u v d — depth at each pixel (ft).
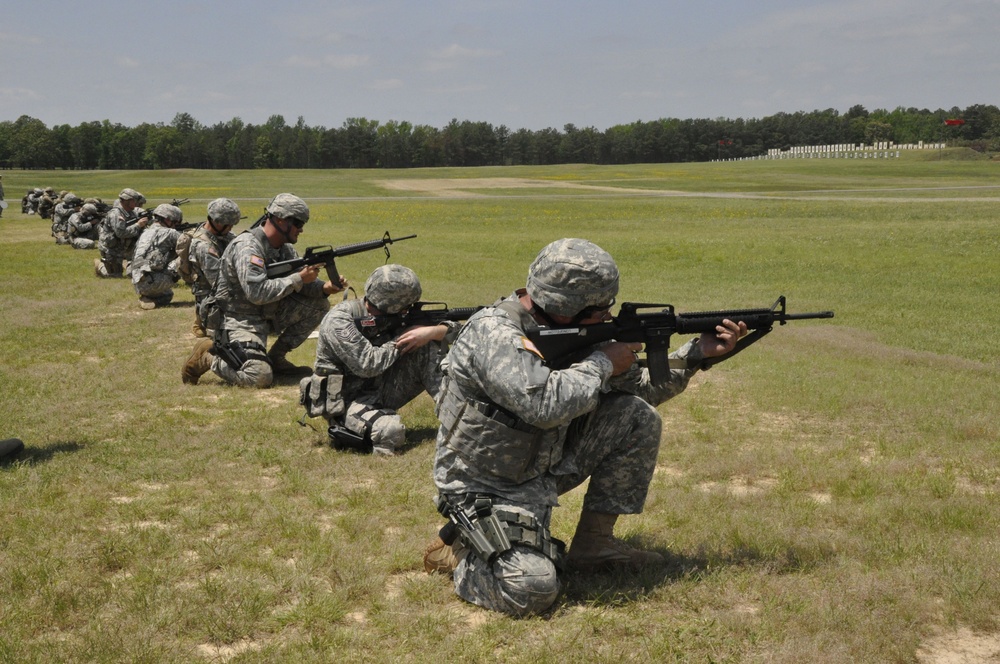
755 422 23.15
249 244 27.02
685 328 12.77
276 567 13.73
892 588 12.46
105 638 11.41
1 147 505.66
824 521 15.61
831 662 10.57
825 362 30.50
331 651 11.18
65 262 65.62
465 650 11.10
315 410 20.53
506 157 540.52
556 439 12.56
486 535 12.08
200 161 503.61
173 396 26.32
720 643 11.19
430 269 61.31
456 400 12.58
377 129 643.86
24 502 16.80
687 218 115.96
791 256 67.67
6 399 25.70
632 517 15.97
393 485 17.69
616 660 10.82
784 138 565.53
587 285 12.11
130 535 15.05
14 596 12.80
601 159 545.44
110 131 511.40
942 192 174.40
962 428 21.67
